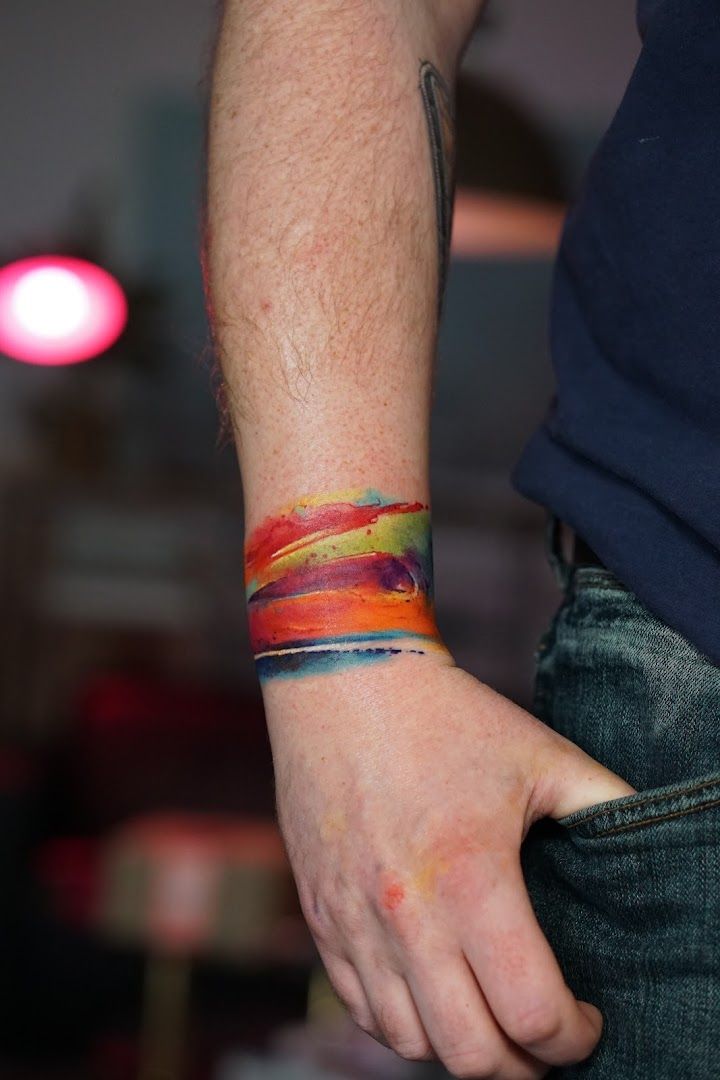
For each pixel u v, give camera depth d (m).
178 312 4.80
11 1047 3.33
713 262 0.97
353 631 0.94
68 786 3.92
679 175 0.98
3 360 4.81
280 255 0.97
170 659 4.80
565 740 0.94
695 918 0.92
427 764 0.92
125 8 4.97
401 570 0.95
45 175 4.91
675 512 0.95
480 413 4.88
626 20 4.84
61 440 4.80
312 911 0.94
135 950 3.35
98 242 4.85
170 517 4.84
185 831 2.59
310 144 0.98
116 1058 2.96
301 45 0.99
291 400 0.97
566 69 4.82
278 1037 2.47
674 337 0.98
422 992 0.91
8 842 3.37
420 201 1.00
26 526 4.80
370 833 0.92
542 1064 0.93
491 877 0.90
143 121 4.94
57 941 3.33
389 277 0.98
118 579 4.81
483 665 4.91
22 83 4.94
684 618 0.95
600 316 1.03
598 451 0.99
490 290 4.84
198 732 3.99
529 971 0.89
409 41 1.01
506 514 4.90
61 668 4.77
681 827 0.91
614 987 0.94
